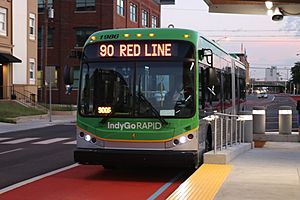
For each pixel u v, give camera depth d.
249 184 9.02
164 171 12.39
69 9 56.44
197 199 7.65
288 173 10.37
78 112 10.99
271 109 54.81
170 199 7.64
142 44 10.91
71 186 10.20
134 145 10.54
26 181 10.84
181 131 10.45
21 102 40.41
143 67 10.81
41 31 57.03
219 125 12.62
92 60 11.10
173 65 10.73
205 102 11.77
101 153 10.61
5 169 12.79
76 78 56.06
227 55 17.70
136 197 8.98
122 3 59.03
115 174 11.91
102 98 10.87
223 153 11.59
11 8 41.72
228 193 8.18
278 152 14.77
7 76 41.19
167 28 11.07
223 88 16.25
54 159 14.91
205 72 11.84
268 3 13.93
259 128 19.03
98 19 55.66
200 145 11.01
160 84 10.67
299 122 19.73
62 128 29.36
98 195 9.18
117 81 10.86
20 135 24.66
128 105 10.68
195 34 11.02
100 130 10.73
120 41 11.02
